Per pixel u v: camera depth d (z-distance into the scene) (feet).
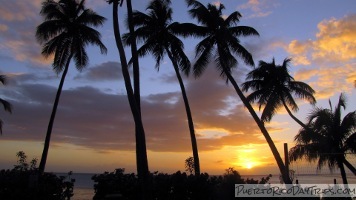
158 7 90.79
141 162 44.70
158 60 92.43
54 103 89.66
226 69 89.25
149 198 42.68
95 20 98.22
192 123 80.07
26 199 41.45
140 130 46.19
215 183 43.47
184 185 42.55
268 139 84.23
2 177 43.55
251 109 86.48
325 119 93.66
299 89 104.73
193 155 77.00
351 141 89.97
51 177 46.32
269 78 105.40
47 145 85.46
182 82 84.99
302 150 90.53
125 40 86.89
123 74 48.60
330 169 88.12
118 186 45.09
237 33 90.43
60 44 95.40
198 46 89.92
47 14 95.81
